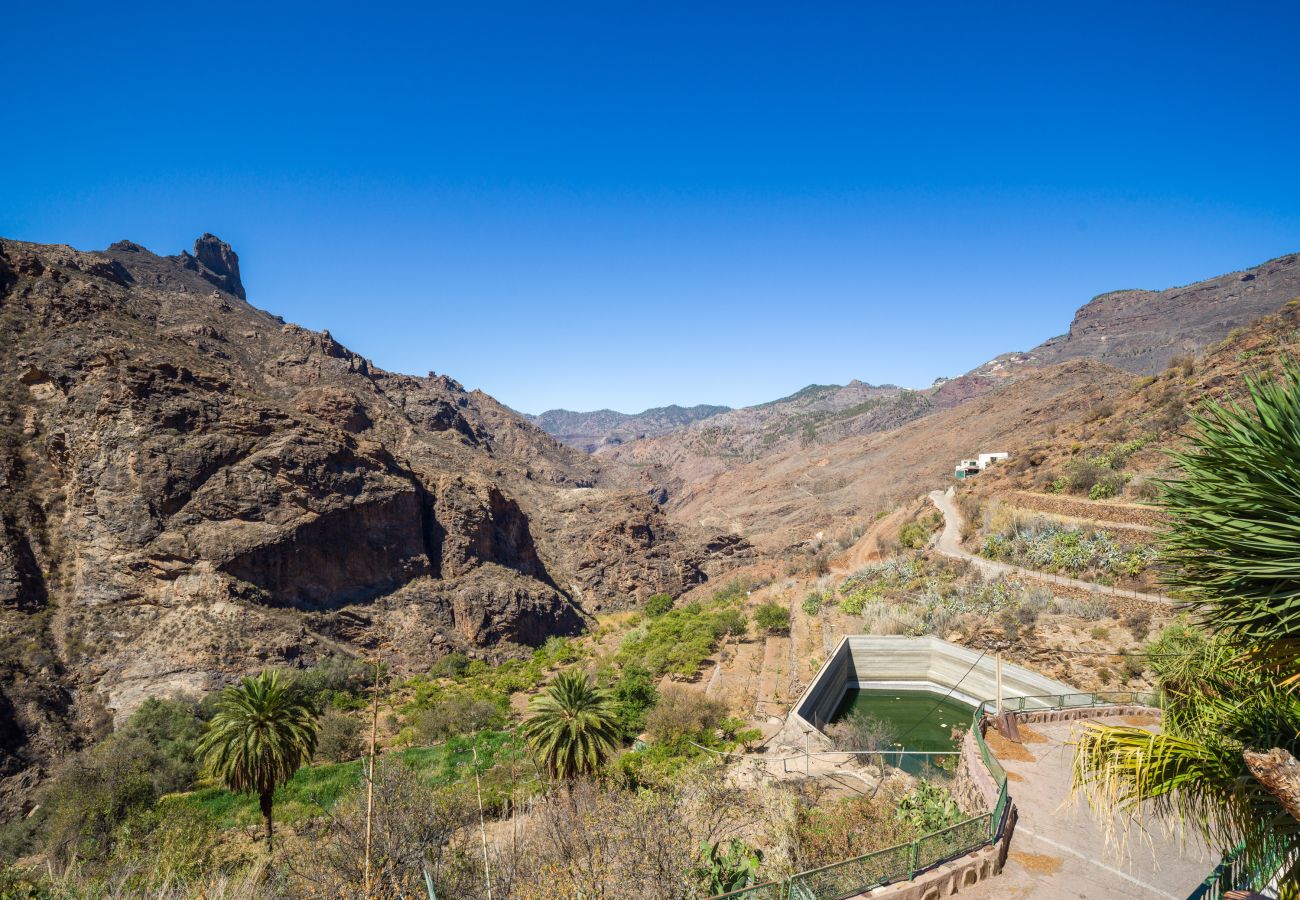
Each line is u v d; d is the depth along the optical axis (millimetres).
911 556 72750
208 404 81500
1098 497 59219
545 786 27656
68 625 63000
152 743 50281
